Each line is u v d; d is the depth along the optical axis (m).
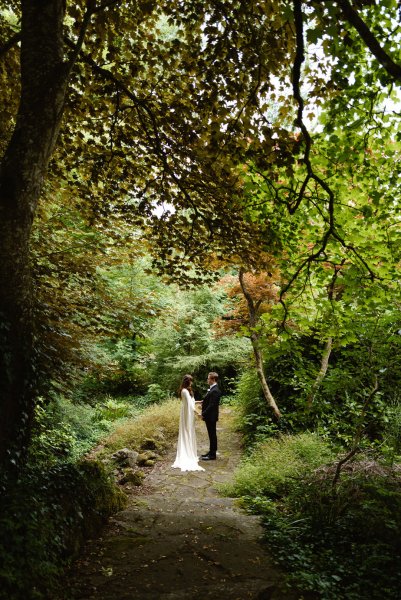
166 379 14.44
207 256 7.41
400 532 4.09
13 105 6.55
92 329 7.16
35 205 3.96
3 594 2.67
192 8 5.23
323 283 6.15
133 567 3.78
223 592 3.35
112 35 5.60
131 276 9.59
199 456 8.70
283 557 3.99
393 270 5.49
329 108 4.89
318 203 5.49
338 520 4.61
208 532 4.65
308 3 3.62
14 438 3.87
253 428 9.42
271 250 6.08
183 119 5.86
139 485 6.93
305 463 6.17
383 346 4.89
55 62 3.98
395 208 5.39
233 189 6.05
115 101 5.99
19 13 6.20
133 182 6.89
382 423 5.37
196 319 14.48
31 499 3.53
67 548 3.83
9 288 3.81
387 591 3.43
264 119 5.25
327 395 6.72
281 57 5.09
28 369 4.00
